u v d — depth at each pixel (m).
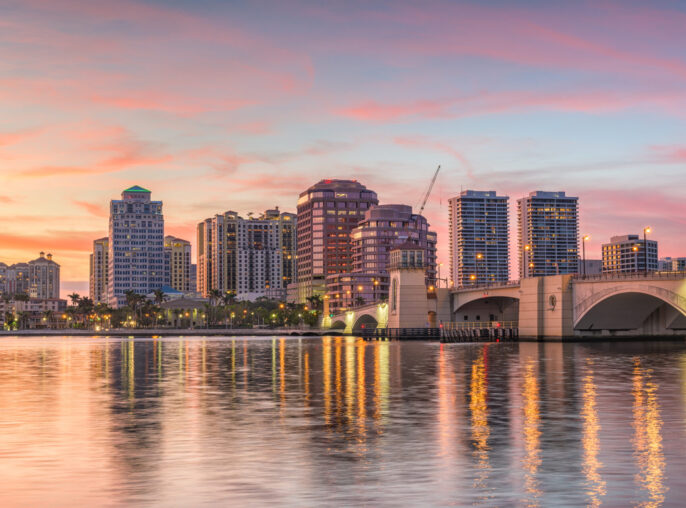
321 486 26.94
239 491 26.28
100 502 24.95
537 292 172.38
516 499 25.03
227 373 81.88
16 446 34.94
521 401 52.09
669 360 99.75
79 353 141.25
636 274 147.38
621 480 27.52
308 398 54.84
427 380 70.19
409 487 26.70
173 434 38.19
